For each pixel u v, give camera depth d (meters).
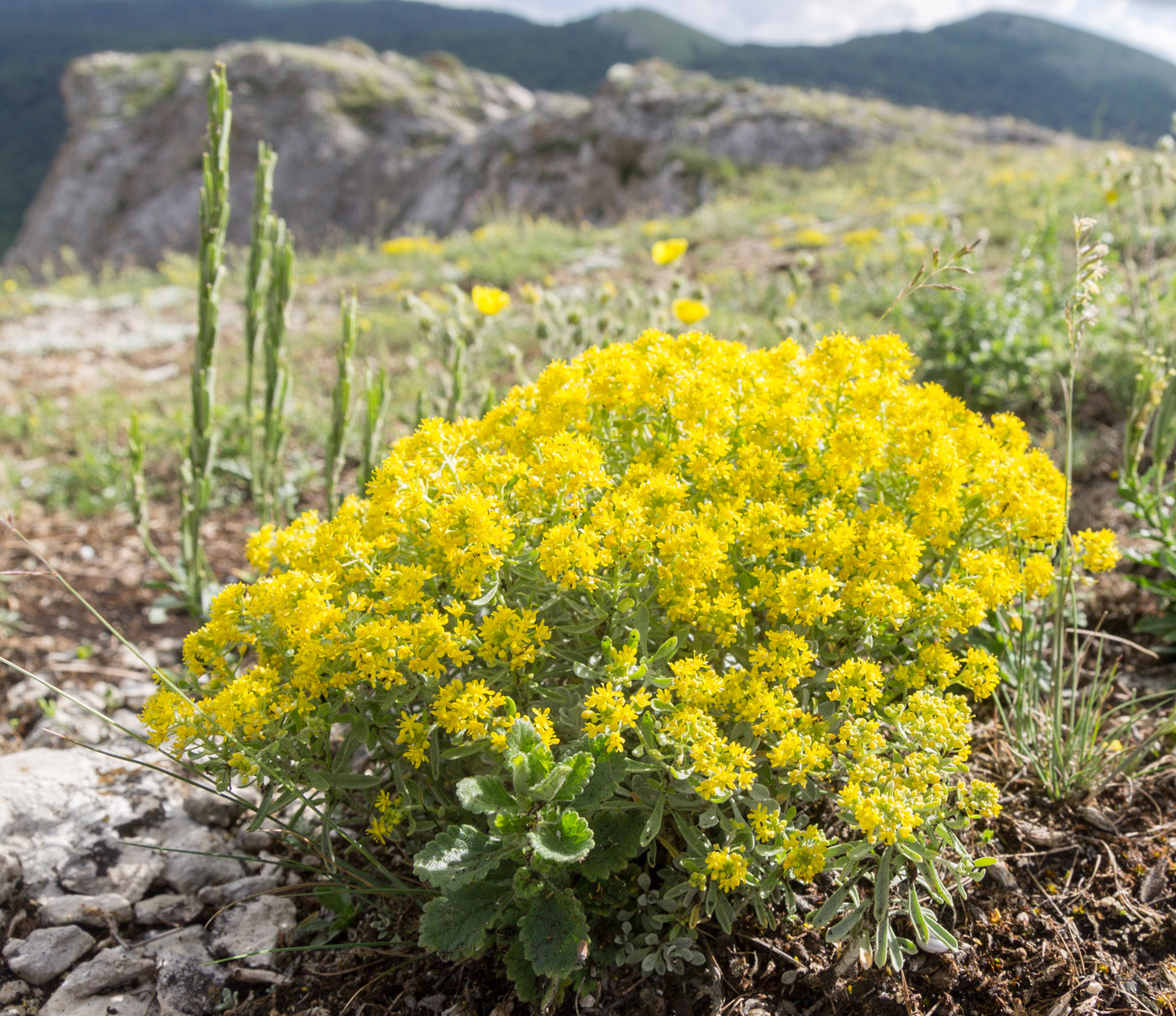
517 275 8.28
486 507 1.74
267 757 1.75
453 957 1.76
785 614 1.78
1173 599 2.55
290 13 138.25
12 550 4.05
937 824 1.57
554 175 21.70
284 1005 1.83
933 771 1.55
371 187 28.83
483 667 1.93
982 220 8.49
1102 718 2.16
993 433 2.16
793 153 19.34
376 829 1.80
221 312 8.30
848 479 1.95
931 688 1.78
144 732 2.72
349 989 1.84
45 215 30.77
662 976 1.75
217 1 136.75
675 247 3.77
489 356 5.40
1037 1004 1.67
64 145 32.91
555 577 1.73
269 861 1.83
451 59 35.66
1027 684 2.29
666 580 1.77
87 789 2.40
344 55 33.44
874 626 1.79
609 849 1.71
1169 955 1.73
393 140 29.86
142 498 3.17
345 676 1.75
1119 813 2.04
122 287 10.82
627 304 4.61
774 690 1.70
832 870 1.85
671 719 1.64
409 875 2.01
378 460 2.92
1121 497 2.63
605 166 20.97
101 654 3.23
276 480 3.03
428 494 1.88
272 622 1.88
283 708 1.76
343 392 2.83
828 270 7.21
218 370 6.27
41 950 1.95
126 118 31.38
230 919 2.04
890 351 2.09
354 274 9.70
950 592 1.79
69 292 10.64
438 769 1.91
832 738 1.73
